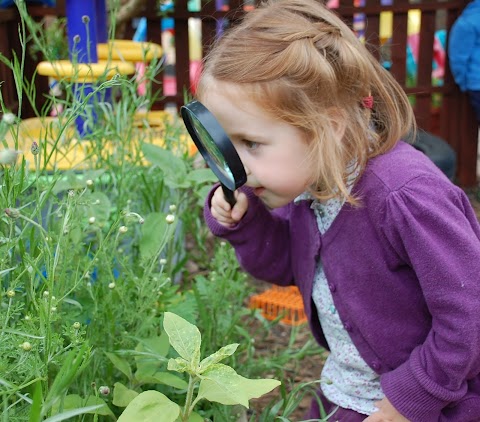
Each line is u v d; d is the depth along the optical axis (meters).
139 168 2.31
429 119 4.70
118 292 1.65
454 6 4.55
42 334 1.24
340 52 1.52
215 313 2.04
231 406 1.80
